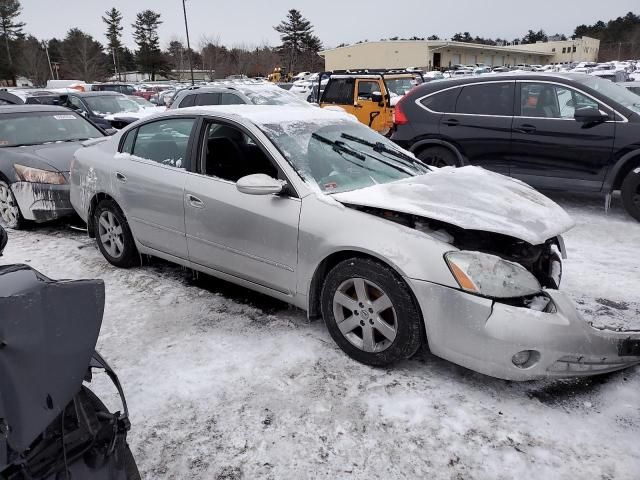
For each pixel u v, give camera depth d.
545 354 2.56
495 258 2.72
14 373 1.35
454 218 2.78
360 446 2.45
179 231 3.93
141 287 4.27
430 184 3.36
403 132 7.05
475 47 67.31
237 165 3.78
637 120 5.54
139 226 4.27
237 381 2.96
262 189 3.14
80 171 4.79
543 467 2.30
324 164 3.51
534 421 2.59
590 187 5.92
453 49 66.75
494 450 2.40
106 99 13.27
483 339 2.61
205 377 3.01
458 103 6.66
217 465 2.37
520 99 6.26
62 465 1.52
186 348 3.32
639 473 2.25
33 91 17.31
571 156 5.93
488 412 2.66
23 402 1.35
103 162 4.55
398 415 2.65
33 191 5.70
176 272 4.58
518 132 6.21
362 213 3.02
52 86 29.62
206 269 3.87
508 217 2.92
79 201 4.86
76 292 1.51
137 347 3.35
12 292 1.42
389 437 2.50
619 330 2.88
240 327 3.58
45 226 6.24
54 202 5.67
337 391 2.85
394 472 2.29
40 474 1.47
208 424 2.62
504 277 2.67
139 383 2.97
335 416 2.65
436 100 6.83
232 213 3.51
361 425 2.59
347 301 3.07
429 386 2.88
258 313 3.78
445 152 6.82
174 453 2.45
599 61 85.06
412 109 6.98
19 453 1.34
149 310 3.86
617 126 5.62
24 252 5.25
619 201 6.72
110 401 2.81
